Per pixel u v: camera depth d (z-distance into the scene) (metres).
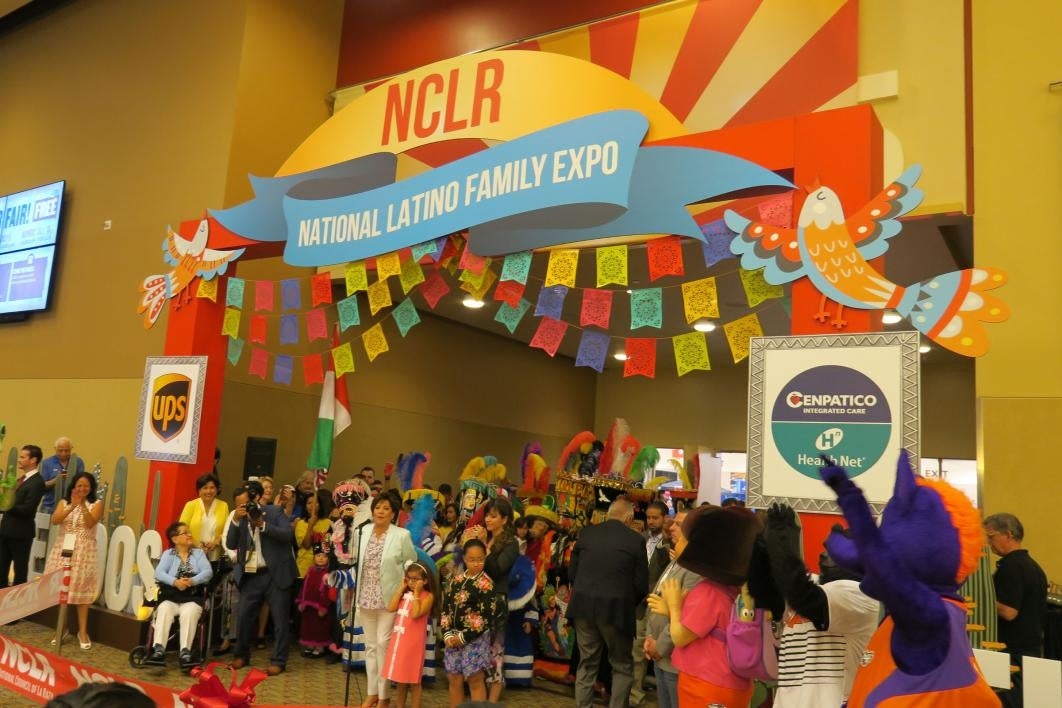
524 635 7.14
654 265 5.46
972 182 6.68
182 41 10.23
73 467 9.16
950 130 6.88
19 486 8.62
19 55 12.34
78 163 11.04
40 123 11.74
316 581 7.84
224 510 7.43
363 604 5.96
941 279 4.29
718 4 8.09
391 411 12.34
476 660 5.78
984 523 4.85
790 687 2.97
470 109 6.19
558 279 5.65
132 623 7.50
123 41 10.92
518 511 8.94
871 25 7.40
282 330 7.19
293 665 7.43
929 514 2.33
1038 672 3.30
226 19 9.84
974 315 4.18
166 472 7.57
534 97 5.93
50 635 7.99
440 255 6.22
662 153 5.35
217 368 7.77
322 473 8.66
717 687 3.57
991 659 3.52
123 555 7.90
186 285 7.81
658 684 5.03
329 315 10.99
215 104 9.66
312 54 10.39
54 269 10.84
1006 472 5.75
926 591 2.22
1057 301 5.84
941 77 7.00
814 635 2.96
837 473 2.32
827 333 4.53
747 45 7.87
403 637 5.69
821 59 7.50
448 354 13.69
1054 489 5.61
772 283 4.74
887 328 12.05
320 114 10.48
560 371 16.86
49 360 10.65
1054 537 5.55
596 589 5.75
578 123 5.61
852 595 2.83
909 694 2.24
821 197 4.67
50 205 11.07
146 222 9.99
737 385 16.55
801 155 4.88
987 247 6.12
